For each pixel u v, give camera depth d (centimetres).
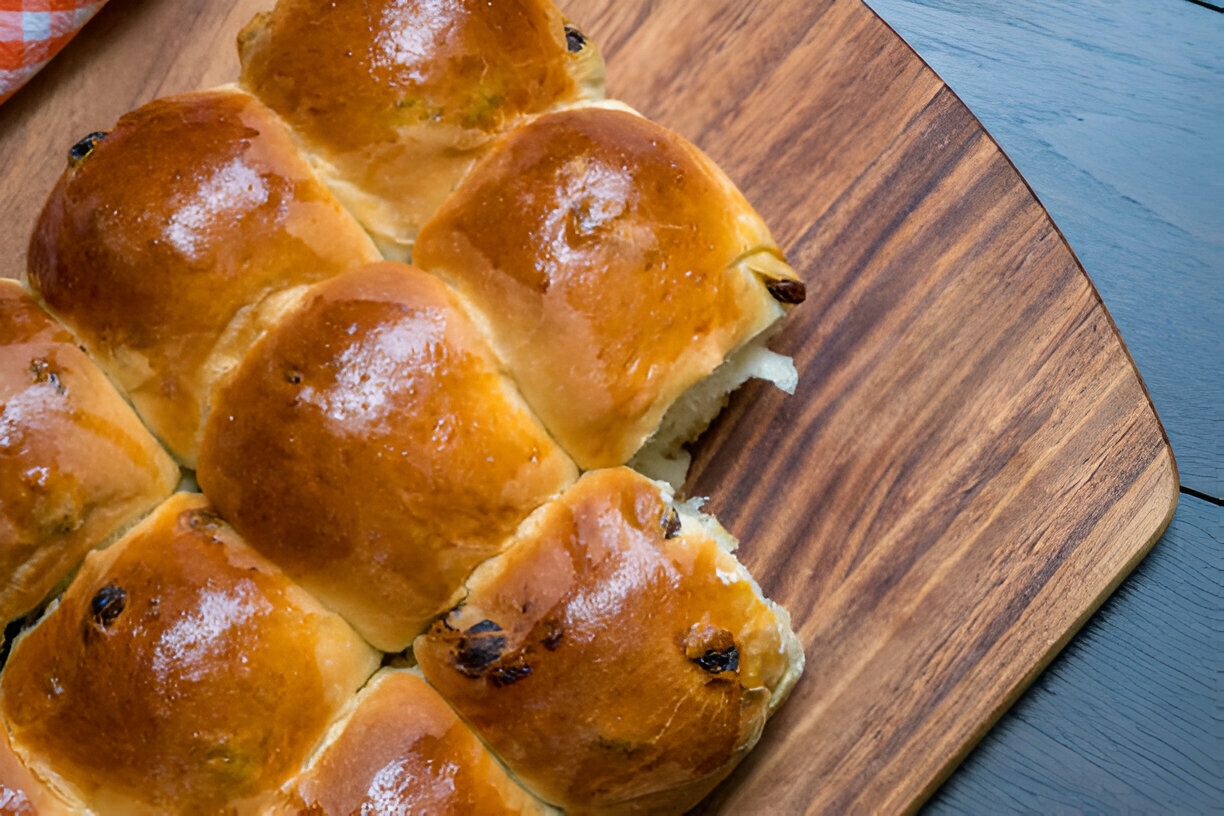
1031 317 49
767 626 46
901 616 49
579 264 45
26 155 53
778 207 51
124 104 53
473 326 45
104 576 45
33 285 46
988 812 50
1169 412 53
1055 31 56
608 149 45
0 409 45
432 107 45
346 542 44
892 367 50
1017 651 48
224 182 45
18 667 45
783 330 50
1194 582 50
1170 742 50
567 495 45
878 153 50
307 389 44
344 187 46
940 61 56
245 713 44
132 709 44
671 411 48
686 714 45
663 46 52
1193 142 55
